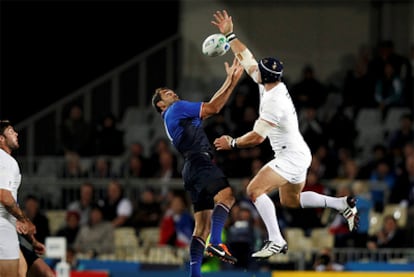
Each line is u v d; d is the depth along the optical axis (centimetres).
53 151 7531
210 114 4084
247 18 8300
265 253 3978
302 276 5366
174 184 6675
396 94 7631
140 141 7688
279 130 3991
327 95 7844
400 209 6366
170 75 8094
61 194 6806
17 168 4284
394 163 6819
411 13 8156
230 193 4038
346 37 8250
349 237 6169
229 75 4078
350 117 7656
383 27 8194
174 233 6194
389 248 6056
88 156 7344
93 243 6222
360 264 5706
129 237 6341
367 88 7675
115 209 6481
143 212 6438
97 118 7825
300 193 4150
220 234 3972
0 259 4269
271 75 3962
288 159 3991
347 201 4116
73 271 5553
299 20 8281
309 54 8250
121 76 7925
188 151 4078
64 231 6353
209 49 4084
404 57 7712
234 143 3991
